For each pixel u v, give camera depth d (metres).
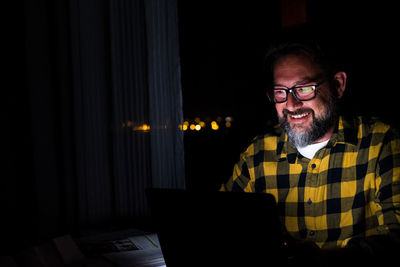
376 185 1.11
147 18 1.92
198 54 2.86
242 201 0.71
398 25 1.92
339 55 1.16
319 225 1.17
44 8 1.71
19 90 1.66
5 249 1.48
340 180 1.15
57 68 1.73
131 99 1.91
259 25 2.80
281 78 1.13
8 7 1.64
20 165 1.66
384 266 0.86
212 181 2.66
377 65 1.97
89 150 1.82
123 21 1.89
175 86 1.97
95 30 1.84
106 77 1.87
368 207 1.13
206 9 2.85
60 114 1.74
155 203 0.86
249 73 2.82
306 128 1.13
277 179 1.24
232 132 2.78
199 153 2.70
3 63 1.63
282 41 1.16
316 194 1.17
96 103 1.84
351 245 0.91
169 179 1.96
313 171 1.17
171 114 1.97
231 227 0.73
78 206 1.77
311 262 0.79
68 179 1.76
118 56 1.88
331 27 1.99
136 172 1.92
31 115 1.69
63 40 1.75
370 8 1.96
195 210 0.78
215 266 0.76
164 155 1.96
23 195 1.66
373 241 0.92
